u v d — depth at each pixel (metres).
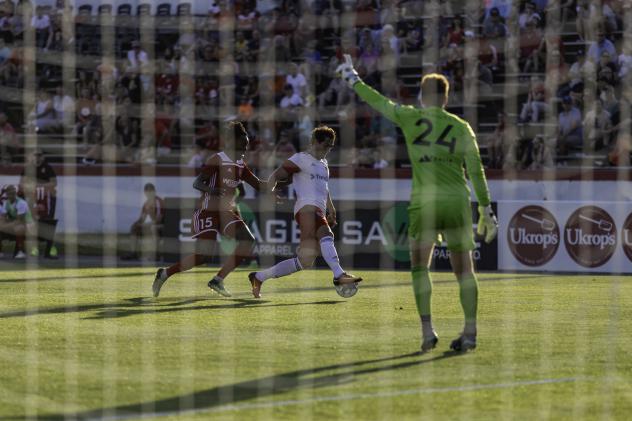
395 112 13.81
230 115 39.06
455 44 37.34
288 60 39.25
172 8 40.25
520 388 11.44
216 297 20.59
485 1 37.12
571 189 33.00
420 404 10.52
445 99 13.77
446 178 13.55
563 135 35.03
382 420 9.81
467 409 10.34
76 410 10.15
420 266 13.80
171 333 15.27
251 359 13.05
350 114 37.50
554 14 36.22
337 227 30.80
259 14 39.75
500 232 29.55
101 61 39.94
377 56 38.03
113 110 39.09
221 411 10.13
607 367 12.80
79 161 38.94
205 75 39.47
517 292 22.42
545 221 29.11
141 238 32.44
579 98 35.25
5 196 33.00
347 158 37.41
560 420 9.96
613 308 19.28
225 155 19.88
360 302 19.81
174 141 39.19
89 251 35.03
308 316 17.44
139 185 35.78
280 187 19.86
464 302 13.88
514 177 33.38
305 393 10.99
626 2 34.97
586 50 35.56
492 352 13.81
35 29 40.00
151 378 11.77
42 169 33.09
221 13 39.91
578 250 28.80
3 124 38.78
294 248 31.22
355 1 38.78
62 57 39.94
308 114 38.53
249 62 39.44
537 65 36.34
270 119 38.88
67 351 13.56
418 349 13.95
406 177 34.25
